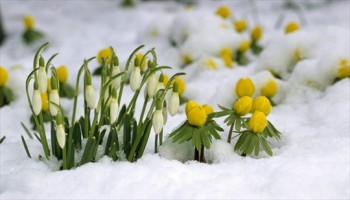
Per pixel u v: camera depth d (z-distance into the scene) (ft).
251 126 2.96
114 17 7.95
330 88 3.70
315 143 3.16
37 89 2.86
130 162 2.96
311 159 3.00
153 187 2.81
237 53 4.70
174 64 4.71
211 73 4.26
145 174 2.87
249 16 7.53
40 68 2.85
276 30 6.54
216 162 3.05
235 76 4.18
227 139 3.18
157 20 5.46
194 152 3.07
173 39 5.05
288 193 2.80
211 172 2.92
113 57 2.98
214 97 3.78
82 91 4.09
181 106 3.76
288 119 3.52
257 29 5.02
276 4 8.05
